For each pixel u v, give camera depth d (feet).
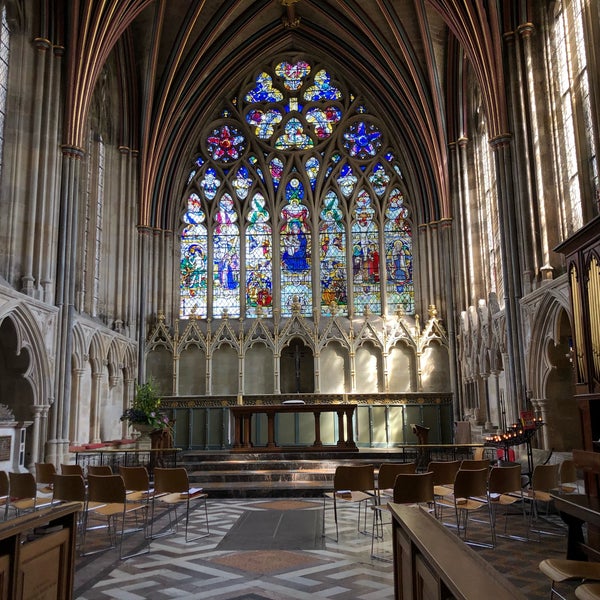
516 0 65.51
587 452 29.30
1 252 58.90
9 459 53.98
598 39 48.44
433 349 92.99
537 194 62.28
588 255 33.78
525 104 64.18
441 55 91.66
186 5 87.56
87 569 29.58
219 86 104.58
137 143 93.76
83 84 67.36
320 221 104.12
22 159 61.46
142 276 93.30
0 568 15.88
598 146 48.16
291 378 96.48
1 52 60.54
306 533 37.88
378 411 90.68
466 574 12.14
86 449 67.10
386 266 102.47
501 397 73.77
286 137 107.55
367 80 104.78
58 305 63.36
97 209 83.51
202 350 93.86
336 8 96.78
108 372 81.92
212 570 29.17
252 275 102.22
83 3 66.44
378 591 25.45
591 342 33.63
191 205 105.09
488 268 81.97
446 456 73.46
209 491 55.52
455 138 92.12
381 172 106.22
